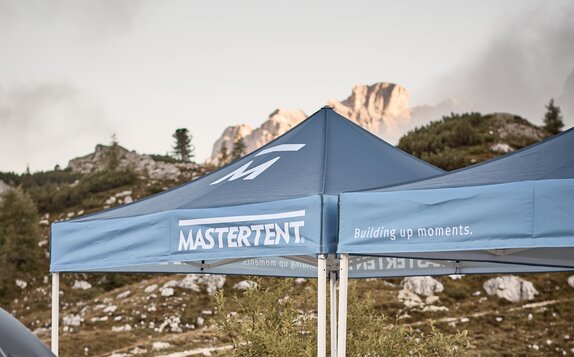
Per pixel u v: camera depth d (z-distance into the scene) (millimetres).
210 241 5801
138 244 6152
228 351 11438
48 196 104312
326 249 5363
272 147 7086
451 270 8344
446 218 4832
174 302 49344
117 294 54062
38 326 51531
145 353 37969
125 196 104500
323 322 5418
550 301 45969
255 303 11156
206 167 122812
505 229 4609
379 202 5094
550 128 115625
